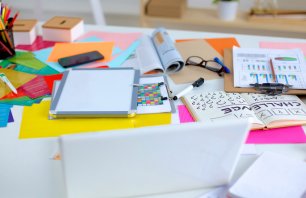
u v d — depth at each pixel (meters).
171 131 0.63
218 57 1.29
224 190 0.73
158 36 1.34
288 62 1.21
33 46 1.37
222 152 0.67
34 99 1.03
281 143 0.87
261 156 0.80
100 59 1.25
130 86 1.05
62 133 0.89
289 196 0.69
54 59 1.26
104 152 0.63
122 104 0.97
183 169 0.69
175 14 2.40
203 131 0.64
